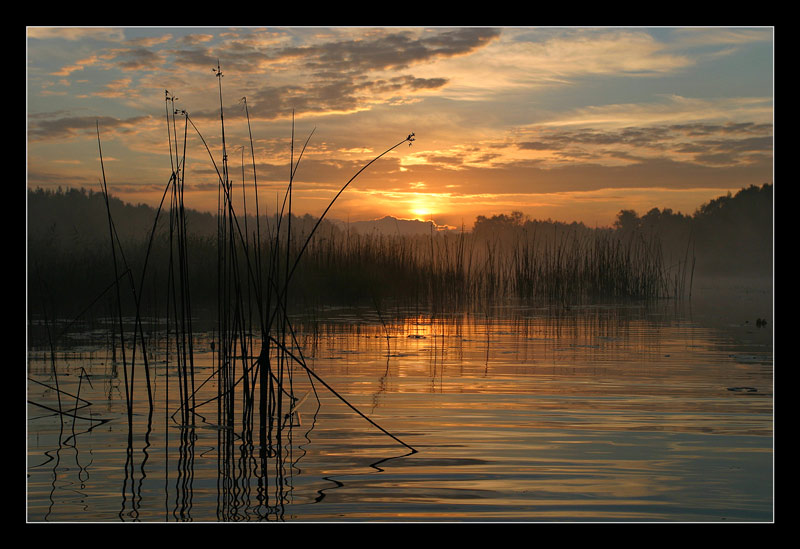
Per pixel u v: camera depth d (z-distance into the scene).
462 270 20.75
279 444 5.20
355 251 20.11
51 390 7.11
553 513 3.84
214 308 15.64
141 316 13.99
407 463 4.71
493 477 4.42
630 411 6.23
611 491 4.18
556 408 6.37
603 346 10.58
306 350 9.97
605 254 22.78
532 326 13.56
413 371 8.30
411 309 17.61
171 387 7.29
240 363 8.66
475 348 10.37
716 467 4.64
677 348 10.39
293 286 18.38
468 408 6.36
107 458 4.85
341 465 4.68
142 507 3.92
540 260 22.98
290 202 5.86
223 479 4.41
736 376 7.98
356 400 6.75
